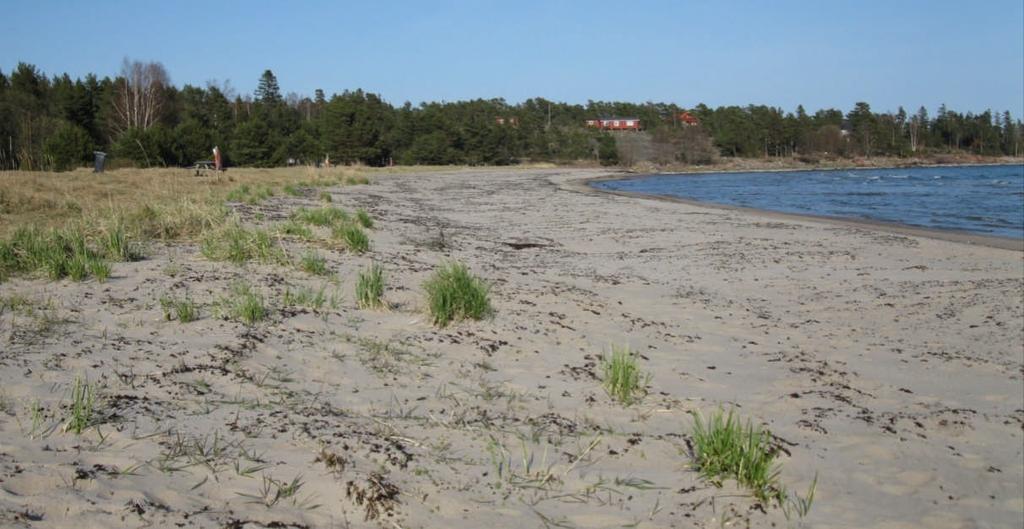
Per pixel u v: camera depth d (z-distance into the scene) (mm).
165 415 4039
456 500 3496
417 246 12227
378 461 3754
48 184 16812
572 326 7266
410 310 7168
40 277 7055
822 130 112625
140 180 21891
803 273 11766
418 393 4957
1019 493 4285
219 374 4812
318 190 24969
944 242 16062
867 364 6770
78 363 4691
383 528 3182
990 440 5090
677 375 5996
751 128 110438
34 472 3150
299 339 5801
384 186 34219
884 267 12492
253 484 3369
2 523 2717
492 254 12438
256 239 9414
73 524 2820
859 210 27719
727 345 7125
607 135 99500
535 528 3338
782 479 4152
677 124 125625
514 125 99812
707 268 12055
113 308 6117
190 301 6480
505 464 3959
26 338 5070
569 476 3896
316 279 8109
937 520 3865
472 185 40781
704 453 4137
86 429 3711
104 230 8922
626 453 4281
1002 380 6480
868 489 4172
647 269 11805
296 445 3840
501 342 6352
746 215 23156
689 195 38312
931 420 5363
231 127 66000
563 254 13180
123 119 56562
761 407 5391
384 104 97750
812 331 7969
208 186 20469
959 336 7973
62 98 53031
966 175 70750
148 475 3314
